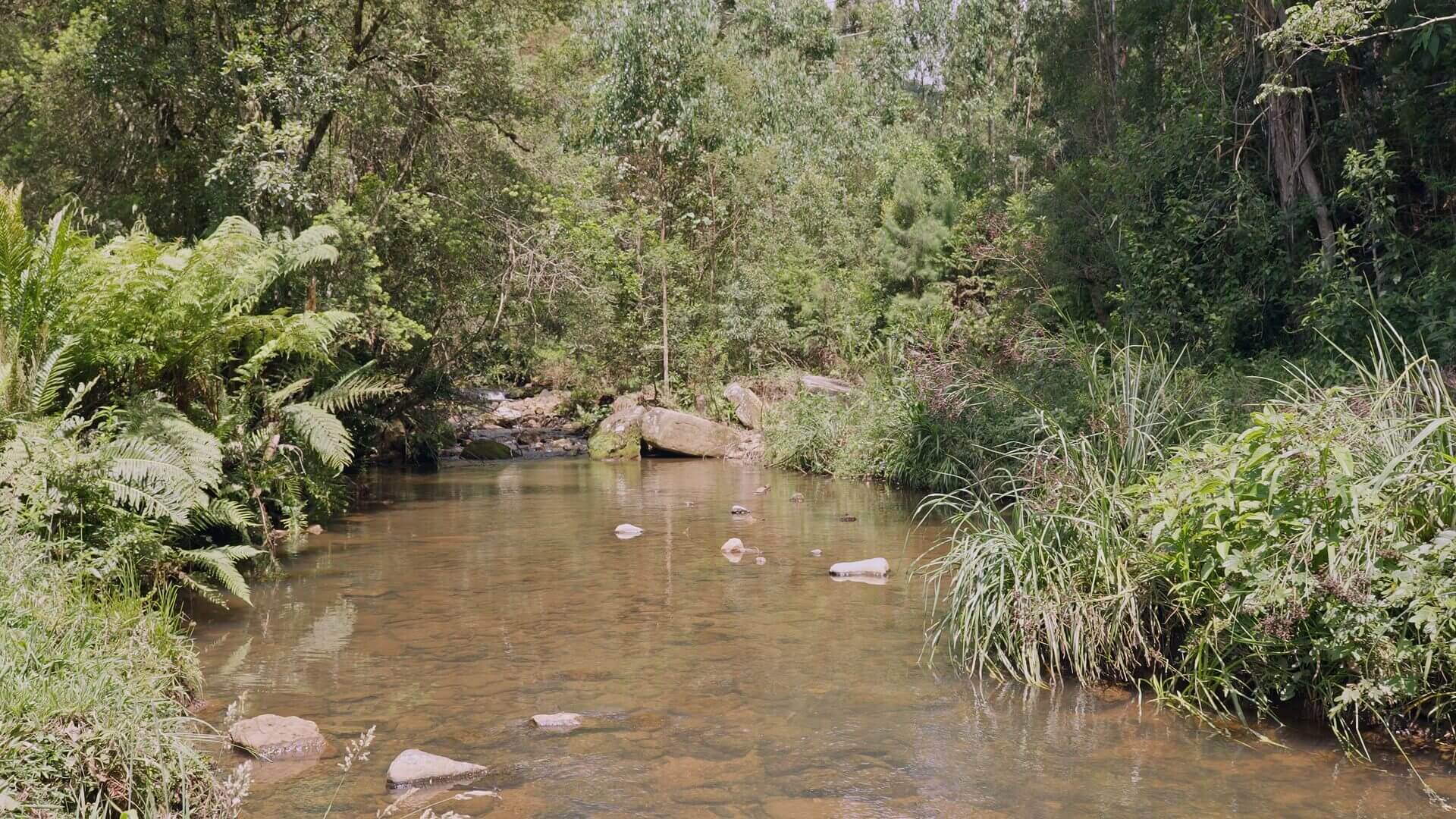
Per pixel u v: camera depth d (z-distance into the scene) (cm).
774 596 703
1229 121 1348
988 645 543
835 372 2195
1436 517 417
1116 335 1400
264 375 1084
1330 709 428
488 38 1478
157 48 1230
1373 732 424
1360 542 411
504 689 500
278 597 715
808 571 790
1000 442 1159
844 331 2262
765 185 2444
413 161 1562
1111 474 575
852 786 377
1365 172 1099
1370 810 348
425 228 1491
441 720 455
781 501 1233
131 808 317
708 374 2239
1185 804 356
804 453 1628
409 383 1681
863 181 2945
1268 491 440
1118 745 418
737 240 2391
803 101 2939
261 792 372
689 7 2277
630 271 2175
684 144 2291
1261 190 1358
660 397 2211
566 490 1384
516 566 821
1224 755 404
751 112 2483
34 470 559
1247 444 468
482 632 613
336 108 1288
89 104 1313
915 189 2348
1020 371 1284
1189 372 1030
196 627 629
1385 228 1129
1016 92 2958
